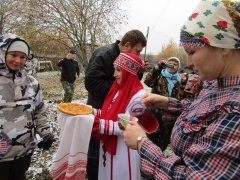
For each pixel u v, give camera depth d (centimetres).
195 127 95
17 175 229
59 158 190
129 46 245
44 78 1791
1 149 203
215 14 85
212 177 77
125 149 198
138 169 199
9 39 205
